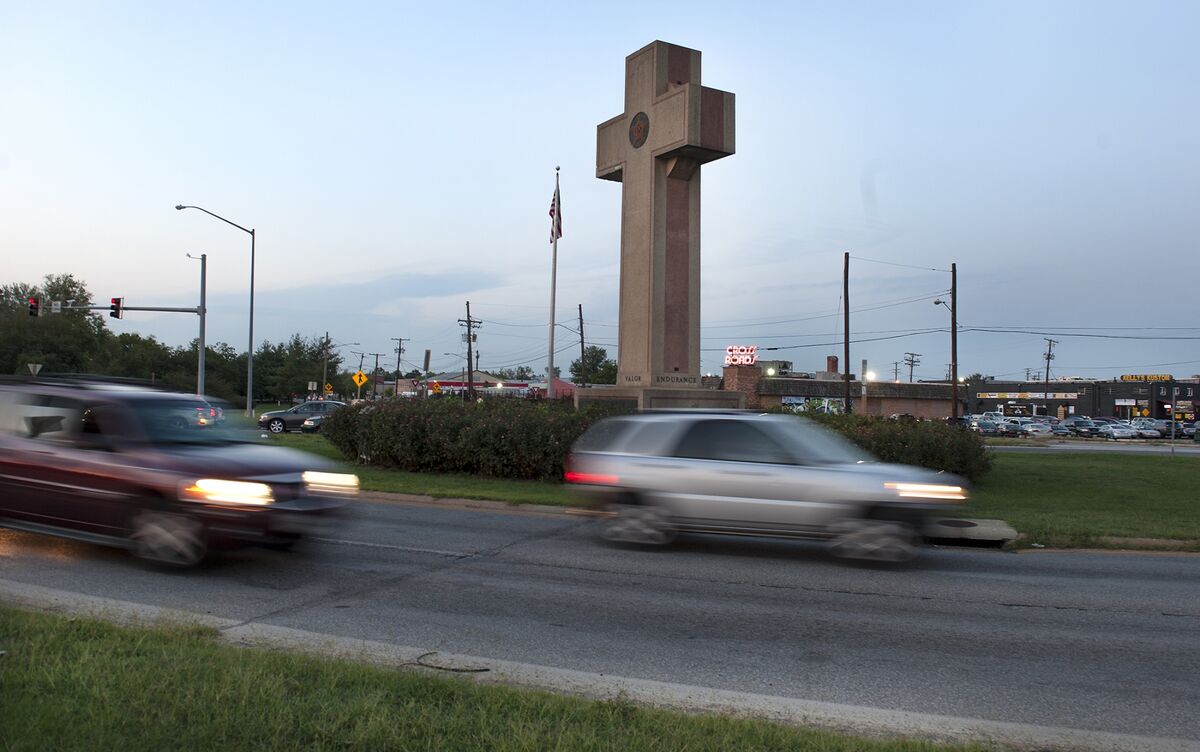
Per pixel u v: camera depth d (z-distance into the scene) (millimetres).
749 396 66438
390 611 6816
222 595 7156
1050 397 98625
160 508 7855
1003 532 11609
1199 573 9594
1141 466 25578
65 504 8234
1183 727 4652
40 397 8703
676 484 9750
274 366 96000
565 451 16109
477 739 3725
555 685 4961
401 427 18219
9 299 86688
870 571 9031
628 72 23781
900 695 5105
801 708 4734
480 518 12570
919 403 72000
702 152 21984
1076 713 4855
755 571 8906
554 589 7836
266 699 4105
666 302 22406
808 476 9289
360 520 11867
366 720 3881
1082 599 7984
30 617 5500
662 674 5406
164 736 3641
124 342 101125
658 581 8312
